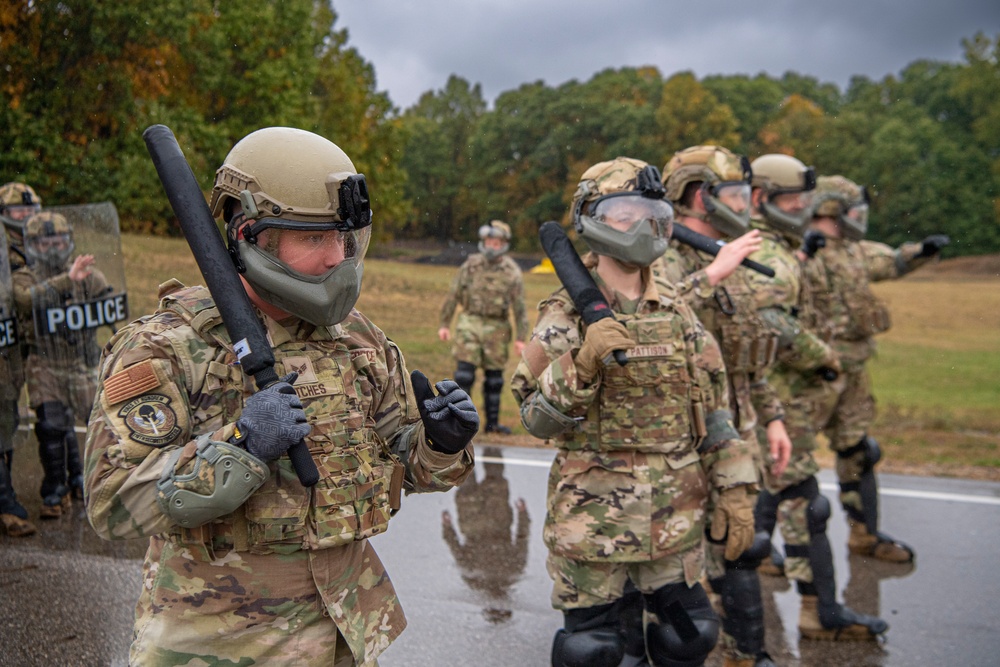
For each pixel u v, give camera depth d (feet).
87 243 16.80
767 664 11.41
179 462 5.55
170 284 6.57
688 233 11.51
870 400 16.56
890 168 68.23
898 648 12.92
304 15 53.78
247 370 5.70
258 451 5.53
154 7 37.78
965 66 71.92
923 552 16.71
